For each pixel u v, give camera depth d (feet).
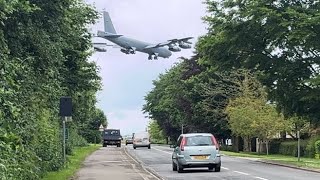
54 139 77.20
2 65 39.65
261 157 142.72
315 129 139.74
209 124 210.38
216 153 86.07
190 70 216.54
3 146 30.30
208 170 89.56
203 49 120.57
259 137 161.48
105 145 250.37
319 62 111.65
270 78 116.37
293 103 115.03
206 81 203.41
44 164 66.54
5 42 47.75
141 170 88.22
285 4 110.63
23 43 53.52
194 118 212.02
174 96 234.99
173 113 265.95
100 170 85.87
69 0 55.26
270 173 82.53
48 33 55.47
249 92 167.32
